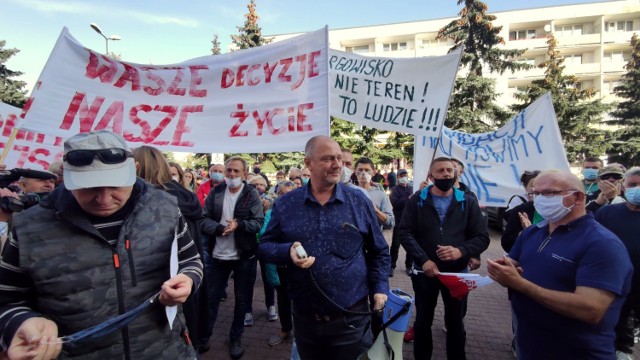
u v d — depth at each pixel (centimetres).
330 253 205
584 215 196
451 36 1680
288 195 228
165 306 147
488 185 531
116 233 146
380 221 391
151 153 262
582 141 1791
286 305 374
